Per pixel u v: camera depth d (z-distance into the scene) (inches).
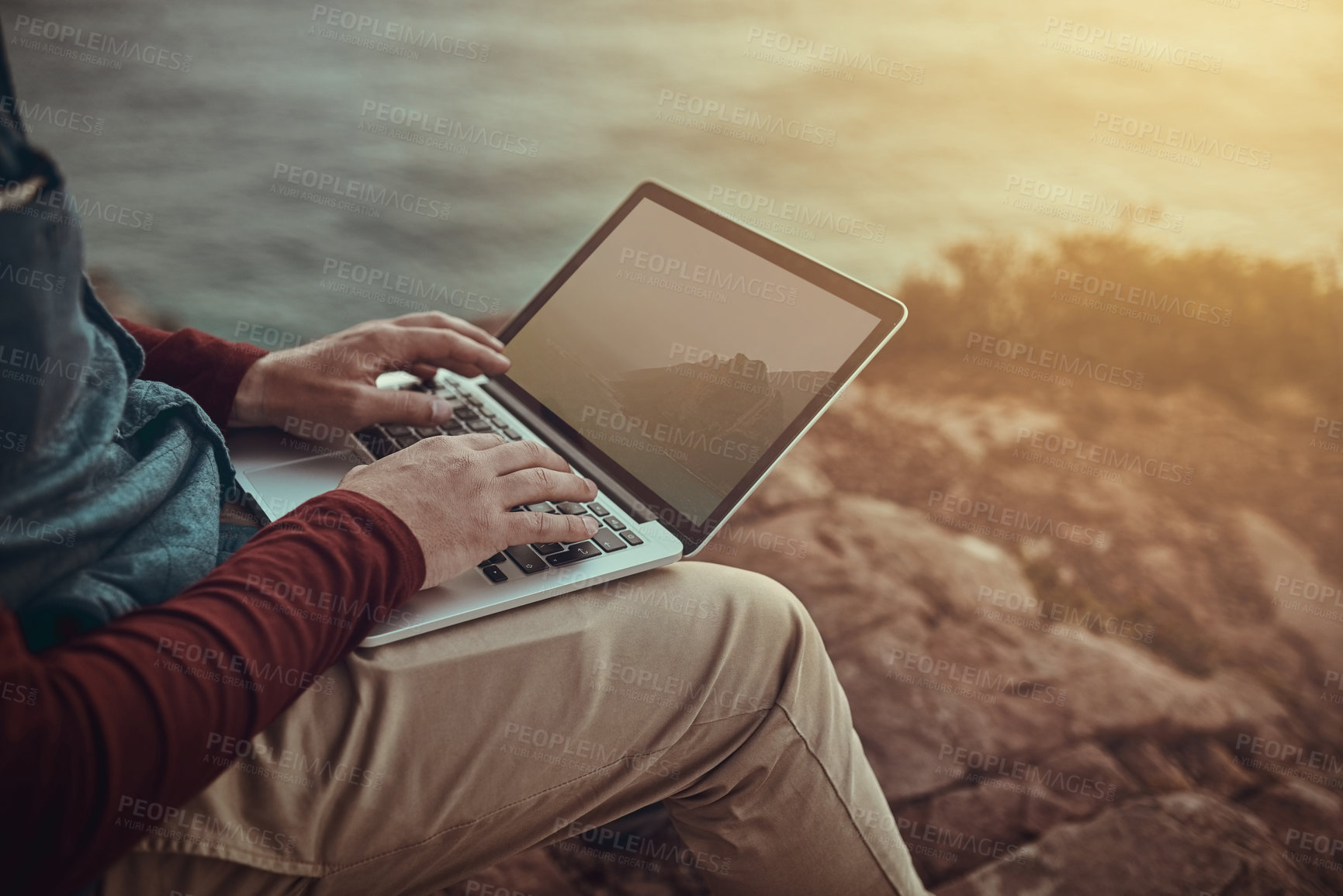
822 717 32.4
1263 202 165.8
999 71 213.6
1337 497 96.5
